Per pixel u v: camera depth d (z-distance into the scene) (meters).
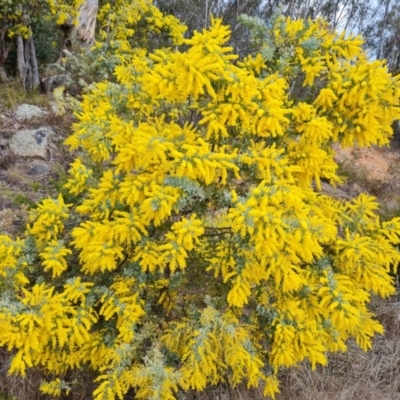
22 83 5.66
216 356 2.25
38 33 6.46
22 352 2.03
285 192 1.94
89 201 2.25
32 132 4.41
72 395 2.66
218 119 1.99
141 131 2.05
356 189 5.32
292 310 2.25
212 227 2.25
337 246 2.32
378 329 2.52
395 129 9.68
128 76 2.46
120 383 2.23
